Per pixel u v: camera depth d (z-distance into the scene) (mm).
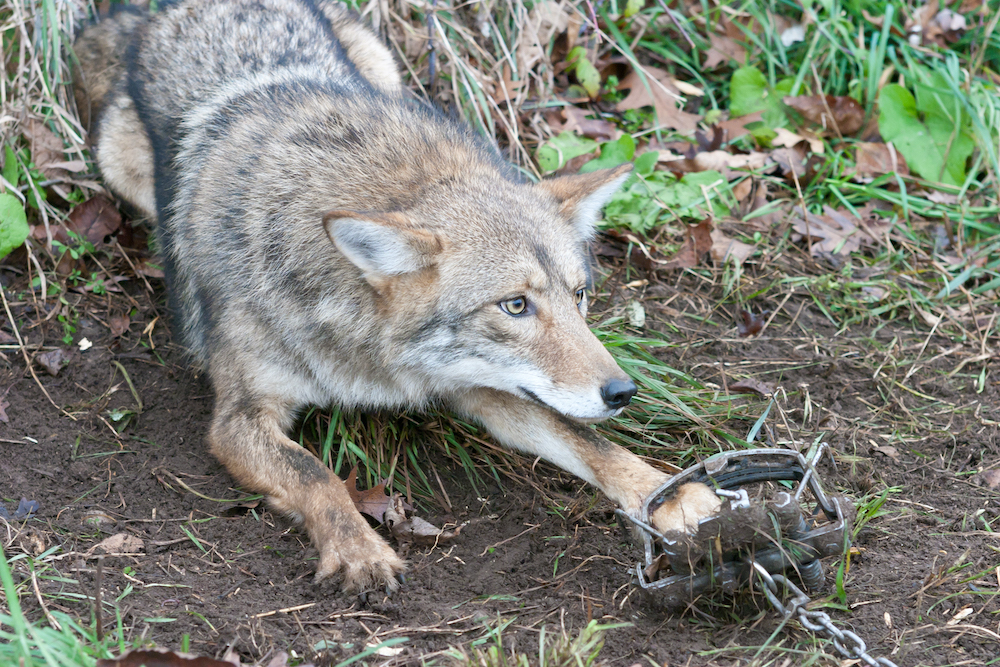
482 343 4176
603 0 7586
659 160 6930
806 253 6484
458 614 3688
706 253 6344
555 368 4078
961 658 3369
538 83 7152
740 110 7324
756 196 6777
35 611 3535
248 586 3875
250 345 4523
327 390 4633
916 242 6562
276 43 5645
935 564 3930
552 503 4480
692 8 8016
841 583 3551
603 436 4516
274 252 4473
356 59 6312
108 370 5234
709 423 4945
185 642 3262
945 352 5691
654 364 5320
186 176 5062
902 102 7066
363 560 3885
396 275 4141
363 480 4715
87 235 5871
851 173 6945
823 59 7789
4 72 6016
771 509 3223
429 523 4293
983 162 7125
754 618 3568
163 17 6031
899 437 4961
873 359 5621
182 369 5316
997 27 7809
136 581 3809
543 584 3920
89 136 6340
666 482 3689
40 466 4582
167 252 5316
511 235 4180
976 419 5105
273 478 4312
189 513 4363
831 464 4680
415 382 4559
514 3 7195
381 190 4457
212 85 5402
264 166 4641
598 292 5969
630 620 3629
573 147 6840
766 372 5453
